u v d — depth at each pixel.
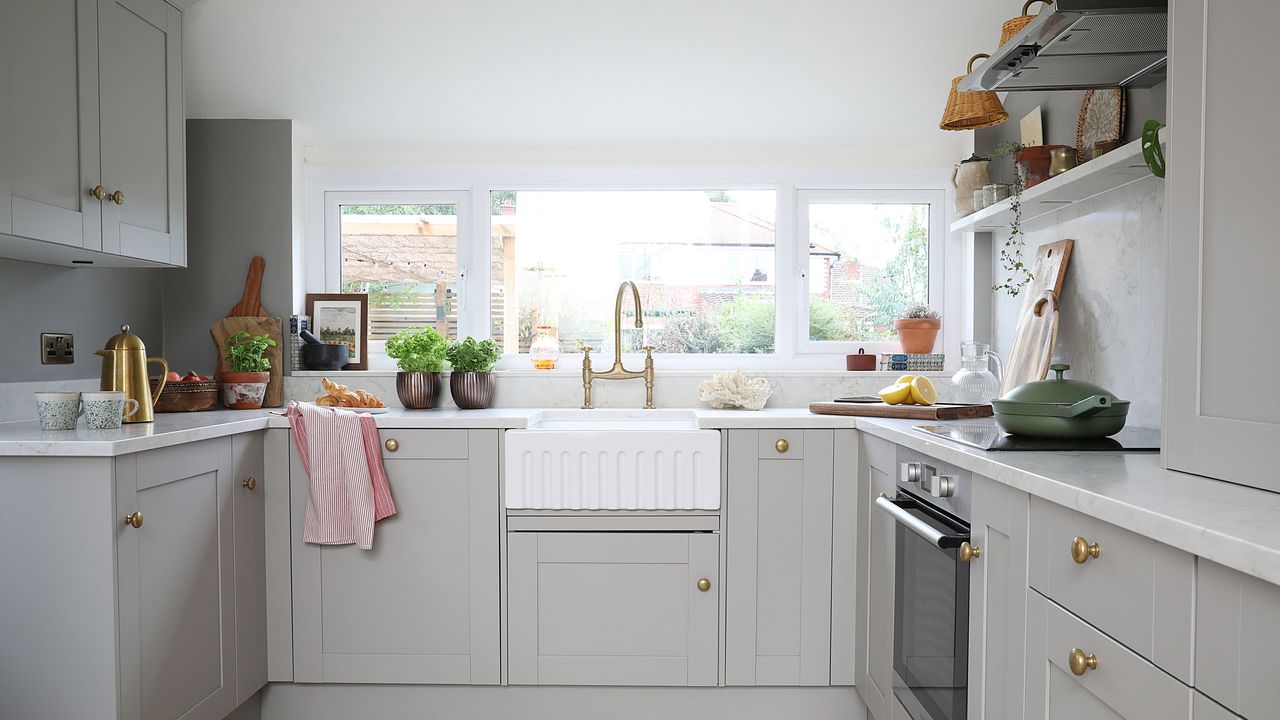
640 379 3.25
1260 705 0.86
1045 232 2.73
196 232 3.21
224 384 2.97
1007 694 1.50
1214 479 1.31
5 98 1.90
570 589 2.61
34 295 2.52
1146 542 1.07
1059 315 2.62
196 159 3.21
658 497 2.59
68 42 2.10
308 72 2.96
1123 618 1.12
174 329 3.21
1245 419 1.24
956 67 2.88
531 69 2.92
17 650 1.89
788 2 2.64
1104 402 1.73
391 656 2.62
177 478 2.13
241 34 2.79
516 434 2.58
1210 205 1.31
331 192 3.39
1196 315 1.35
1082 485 1.26
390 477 2.62
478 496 2.61
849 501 2.61
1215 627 0.94
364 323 3.34
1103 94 2.30
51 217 2.04
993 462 1.54
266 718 2.69
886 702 2.28
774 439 2.61
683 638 2.61
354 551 2.62
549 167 3.35
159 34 2.47
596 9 2.67
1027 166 2.48
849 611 2.61
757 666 2.61
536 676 2.61
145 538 1.99
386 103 3.10
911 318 3.23
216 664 2.32
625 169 3.35
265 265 3.22
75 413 2.18
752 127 3.20
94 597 1.87
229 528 2.41
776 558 2.61
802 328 3.38
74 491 1.87
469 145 3.33
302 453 2.57
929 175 3.32
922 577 1.99
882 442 2.36
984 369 2.74
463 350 3.07
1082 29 1.74
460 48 2.83
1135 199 2.21
